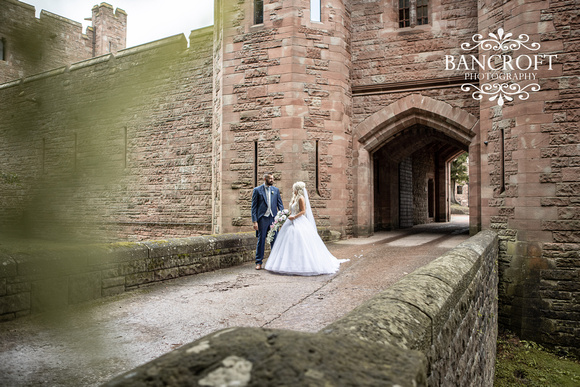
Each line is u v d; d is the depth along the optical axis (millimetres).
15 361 2738
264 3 11656
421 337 2037
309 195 11297
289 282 5742
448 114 11453
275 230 6586
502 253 9352
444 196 23547
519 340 8656
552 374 7207
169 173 15094
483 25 10328
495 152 9773
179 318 4012
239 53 11883
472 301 4262
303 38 11445
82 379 2559
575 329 8188
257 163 11625
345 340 1290
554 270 8492
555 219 8555
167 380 1000
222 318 4008
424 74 11805
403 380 1104
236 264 7352
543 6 8844
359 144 12500
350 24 12586
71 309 783
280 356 1102
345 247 10023
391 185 16500
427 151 22297
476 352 4539
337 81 11727
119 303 4566
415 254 8594
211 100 14234
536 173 8766
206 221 14289
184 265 6168
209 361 1068
